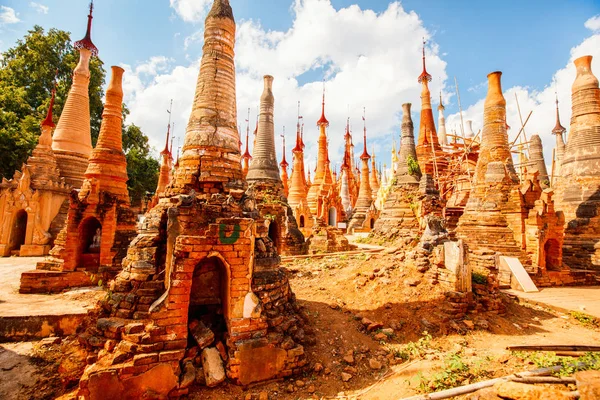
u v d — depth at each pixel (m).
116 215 15.66
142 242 8.48
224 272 8.27
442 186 34.16
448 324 10.21
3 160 30.91
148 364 6.71
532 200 20.69
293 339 8.59
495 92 23.11
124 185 17.59
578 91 24.89
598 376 5.44
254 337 7.67
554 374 6.45
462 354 8.56
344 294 12.49
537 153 36.81
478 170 23.06
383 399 6.77
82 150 28.31
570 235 23.09
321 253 21.70
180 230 7.94
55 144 27.52
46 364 8.59
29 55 38.12
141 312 7.55
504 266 17.59
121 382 6.47
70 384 7.40
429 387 6.88
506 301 13.19
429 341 9.30
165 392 6.70
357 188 65.00
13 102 33.78
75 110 28.41
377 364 8.17
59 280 14.20
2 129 30.23
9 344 9.74
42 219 24.31
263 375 7.46
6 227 23.77
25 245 23.45
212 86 10.77
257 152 24.59
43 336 10.33
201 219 8.25
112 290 8.13
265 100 25.11
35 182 24.47
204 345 7.43
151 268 8.06
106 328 7.45
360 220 42.22
